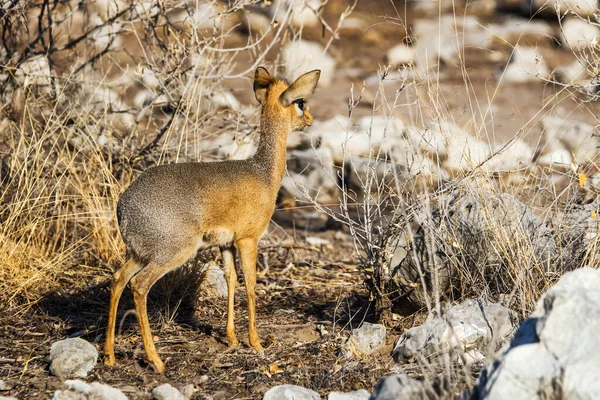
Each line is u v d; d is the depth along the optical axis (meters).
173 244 8.77
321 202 17.33
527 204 11.02
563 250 9.77
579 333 6.34
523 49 26.52
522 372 6.25
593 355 6.16
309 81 9.72
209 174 9.12
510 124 20.50
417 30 31.48
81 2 14.29
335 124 19.97
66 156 13.09
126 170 13.18
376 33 31.70
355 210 16.66
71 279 11.56
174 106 13.26
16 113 13.18
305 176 17.52
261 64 15.66
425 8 34.62
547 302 6.64
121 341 9.80
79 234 12.69
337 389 8.45
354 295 11.53
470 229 9.88
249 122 14.18
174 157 13.36
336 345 9.66
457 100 21.92
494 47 28.47
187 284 10.96
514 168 12.85
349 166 17.36
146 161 13.45
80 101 13.88
